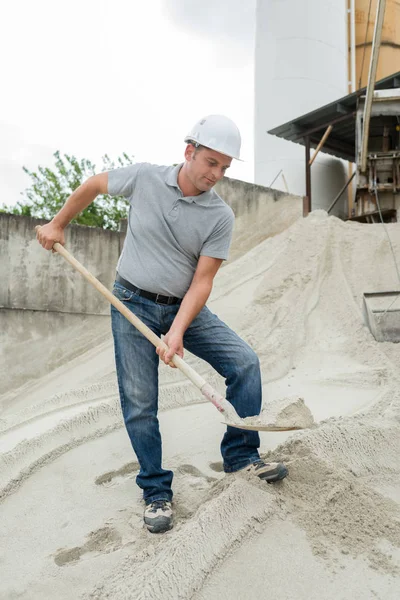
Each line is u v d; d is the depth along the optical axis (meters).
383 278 6.68
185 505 2.76
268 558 2.28
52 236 2.90
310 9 14.83
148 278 2.71
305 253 7.37
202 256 2.72
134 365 2.68
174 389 4.55
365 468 3.05
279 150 14.55
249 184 8.45
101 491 3.09
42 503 3.01
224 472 3.09
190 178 2.60
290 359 5.33
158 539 2.50
